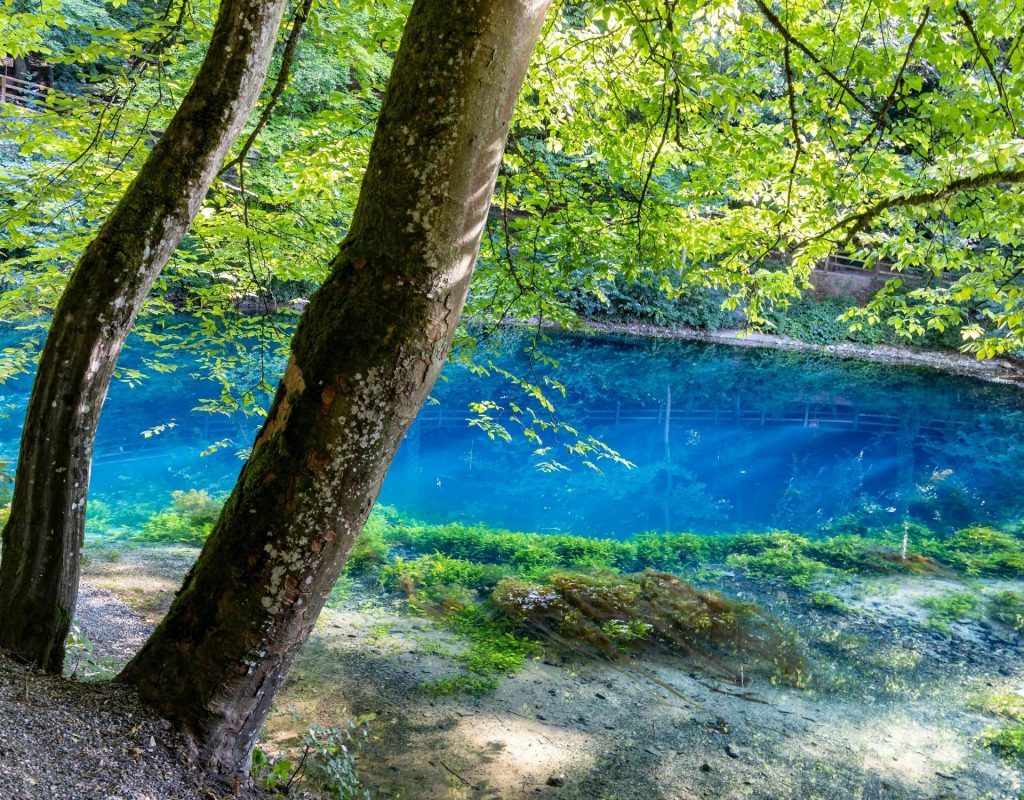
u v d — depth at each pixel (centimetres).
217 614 228
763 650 639
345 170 609
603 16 488
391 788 394
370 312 207
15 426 1202
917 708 556
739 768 459
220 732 234
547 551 867
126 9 1644
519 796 404
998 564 907
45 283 557
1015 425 1916
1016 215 487
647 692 555
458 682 535
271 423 223
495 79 201
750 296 640
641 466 1483
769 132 553
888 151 554
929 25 464
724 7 547
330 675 523
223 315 629
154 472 1098
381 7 580
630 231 548
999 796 444
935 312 610
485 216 215
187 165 262
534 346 583
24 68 1576
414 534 909
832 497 1302
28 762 191
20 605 256
